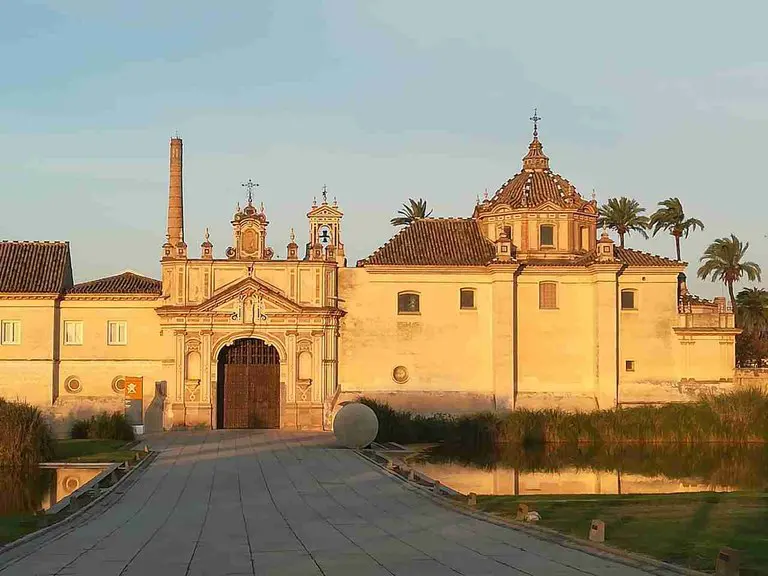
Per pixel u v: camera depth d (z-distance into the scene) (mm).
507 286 76125
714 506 33844
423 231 80938
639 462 57125
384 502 35969
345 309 76562
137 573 21797
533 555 23766
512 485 46500
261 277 76000
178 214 90688
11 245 77500
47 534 28219
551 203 79500
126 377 73875
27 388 73438
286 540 26844
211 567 22562
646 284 76938
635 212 116438
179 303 74812
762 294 115000
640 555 23141
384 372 76125
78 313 74812
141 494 38625
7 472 50781
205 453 55969
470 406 75625
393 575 21375
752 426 67062
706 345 76625
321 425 74688
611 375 75625
